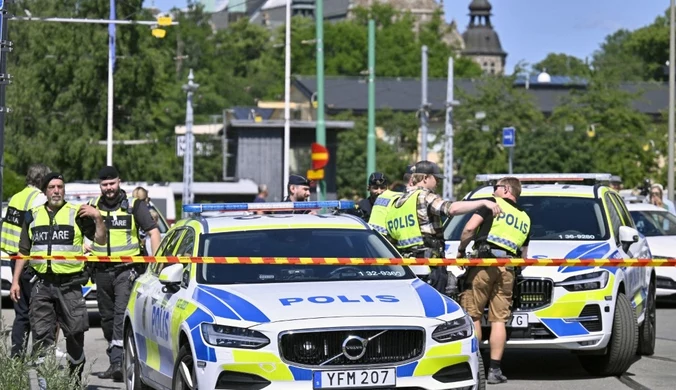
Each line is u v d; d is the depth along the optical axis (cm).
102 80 15238
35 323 3111
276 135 16238
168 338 2678
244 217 3012
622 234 3644
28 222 3123
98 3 15012
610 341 3475
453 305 2592
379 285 2677
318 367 2406
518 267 3322
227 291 2608
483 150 18312
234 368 2411
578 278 3369
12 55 16462
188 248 2898
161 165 15825
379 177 4303
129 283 3503
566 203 3828
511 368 3722
